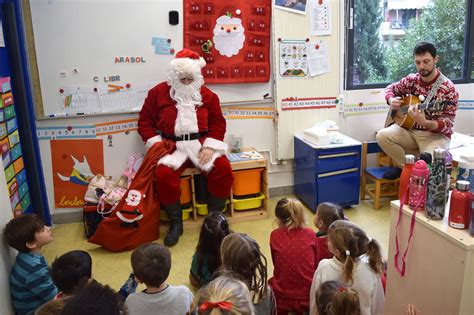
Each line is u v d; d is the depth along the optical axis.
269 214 3.47
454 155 3.09
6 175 2.46
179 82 3.06
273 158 3.74
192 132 3.09
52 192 3.33
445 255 1.50
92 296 1.02
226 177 3.08
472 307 1.47
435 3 3.86
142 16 3.15
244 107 3.54
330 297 1.40
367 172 3.58
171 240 2.97
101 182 3.21
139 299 1.68
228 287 1.25
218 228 2.07
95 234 2.88
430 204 1.57
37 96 3.11
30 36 3.01
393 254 1.79
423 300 1.64
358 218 3.33
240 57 3.39
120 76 3.21
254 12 3.33
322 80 3.63
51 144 3.24
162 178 2.94
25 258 1.95
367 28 3.73
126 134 3.34
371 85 3.80
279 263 2.05
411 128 3.37
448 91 3.24
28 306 1.94
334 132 3.49
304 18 3.46
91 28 3.09
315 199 3.37
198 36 3.26
